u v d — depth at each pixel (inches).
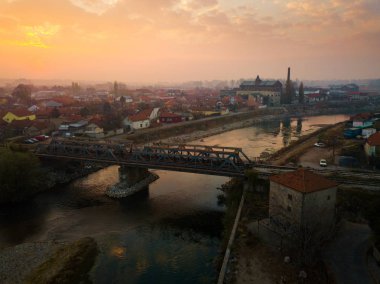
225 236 1466.5
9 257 1408.7
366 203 1519.4
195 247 1491.1
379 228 1196.5
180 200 2089.1
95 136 3627.0
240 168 2000.5
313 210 1293.1
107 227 1713.8
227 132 4867.1
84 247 1477.6
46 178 2418.8
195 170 2047.2
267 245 1288.1
